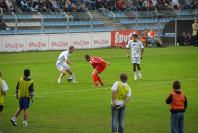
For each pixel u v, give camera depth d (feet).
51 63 244.01
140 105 148.05
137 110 141.79
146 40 328.49
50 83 187.01
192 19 342.64
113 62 247.50
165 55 278.26
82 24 331.77
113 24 341.62
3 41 287.07
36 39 297.33
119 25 343.05
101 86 179.42
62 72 186.60
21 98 121.70
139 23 349.41
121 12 350.02
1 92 116.78
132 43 194.39
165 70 221.25
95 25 335.67
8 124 126.31
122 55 277.44
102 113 138.10
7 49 288.30
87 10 343.26
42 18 320.91
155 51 299.58
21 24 313.32
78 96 161.58
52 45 302.04
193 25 335.88
